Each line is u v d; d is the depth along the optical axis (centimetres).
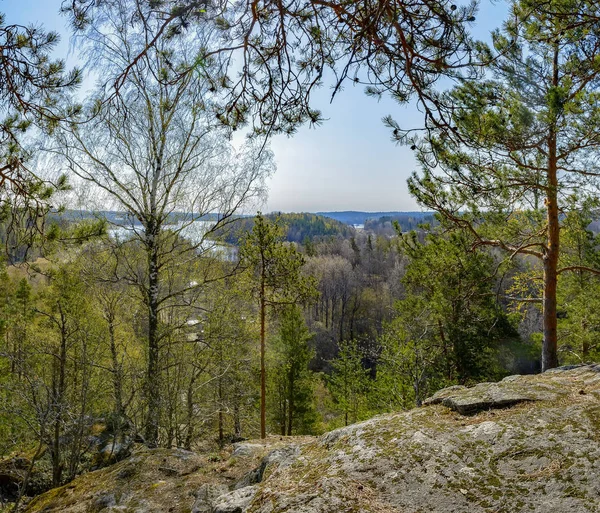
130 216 939
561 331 1518
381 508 239
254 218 1369
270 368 1866
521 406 346
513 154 799
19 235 595
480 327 1299
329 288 5362
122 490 525
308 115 335
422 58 268
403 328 1397
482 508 231
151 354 1023
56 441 987
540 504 225
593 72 684
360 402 2011
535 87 711
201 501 457
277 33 304
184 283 1328
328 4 259
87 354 1156
